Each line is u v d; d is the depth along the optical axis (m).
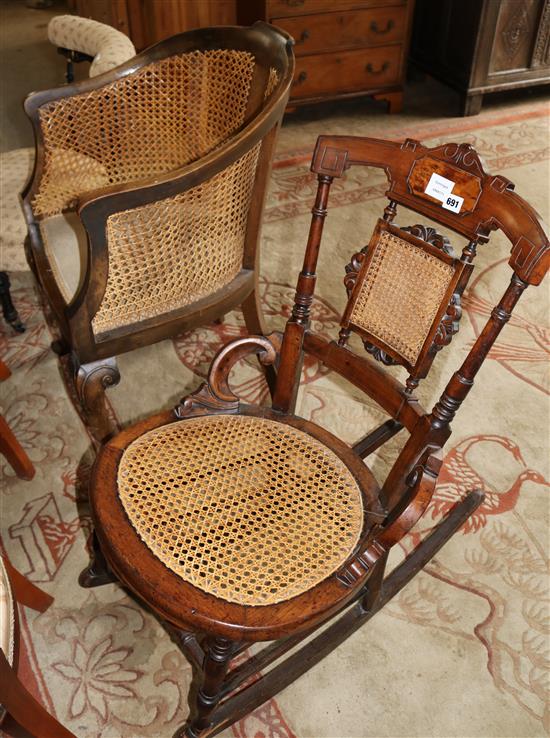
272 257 2.91
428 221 3.14
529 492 2.02
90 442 2.13
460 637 1.67
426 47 4.26
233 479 1.35
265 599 1.17
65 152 2.06
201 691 1.31
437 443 1.29
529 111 4.15
